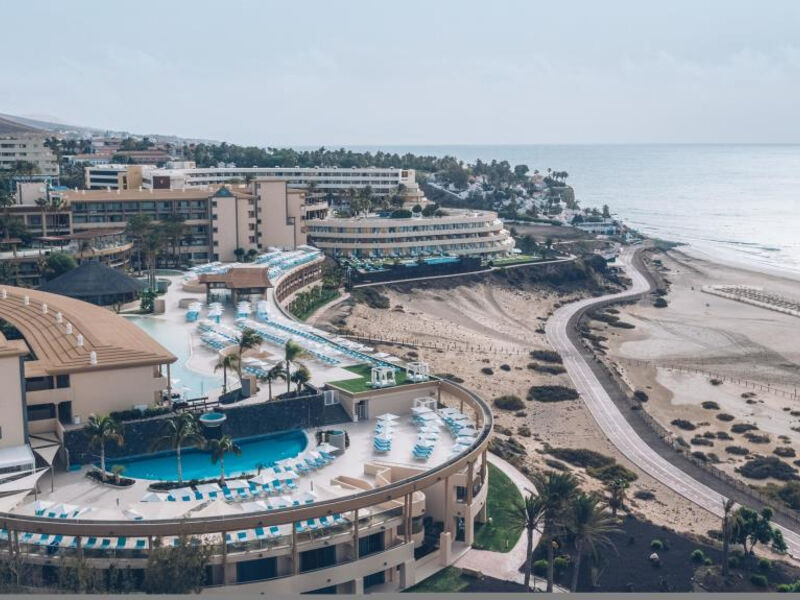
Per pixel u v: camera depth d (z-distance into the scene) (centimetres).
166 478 9112
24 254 19362
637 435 14188
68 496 8544
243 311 16275
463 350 19138
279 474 8769
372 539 8550
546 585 8638
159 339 14588
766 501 11519
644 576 8975
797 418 15725
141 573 7456
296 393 11081
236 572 7794
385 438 9969
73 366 9694
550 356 18900
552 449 13188
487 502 10544
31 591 6862
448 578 8712
